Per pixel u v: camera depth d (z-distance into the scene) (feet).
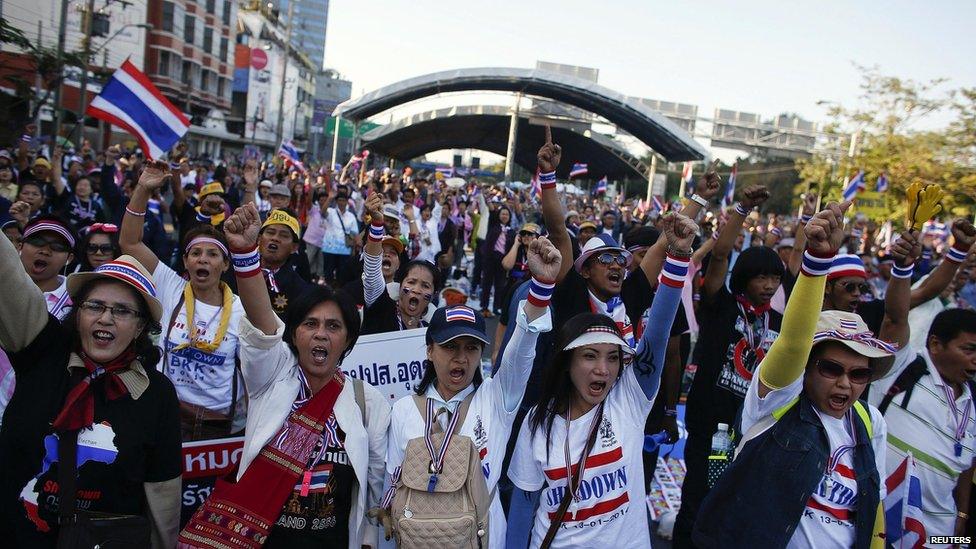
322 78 398.42
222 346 13.96
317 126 280.51
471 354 10.80
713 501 10.57
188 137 176.76
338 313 10.48
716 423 15.30
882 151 91.91
